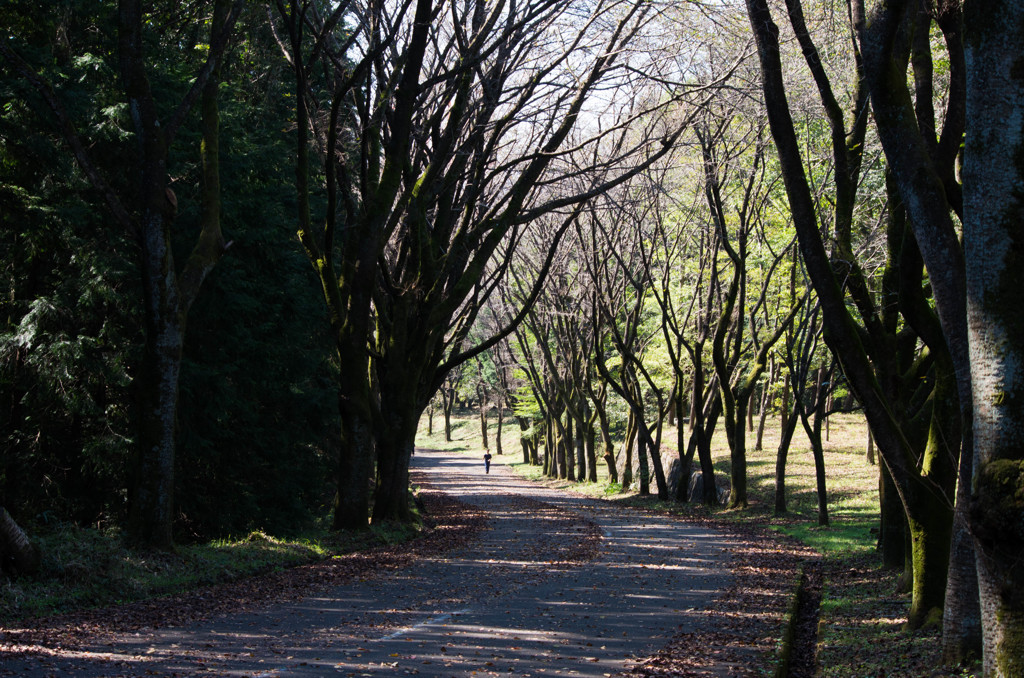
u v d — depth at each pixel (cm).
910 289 1016
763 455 4675
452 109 2138
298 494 2650
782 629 1117
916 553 1059
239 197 2258
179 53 2341
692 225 3556
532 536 2473
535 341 5509
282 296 2434
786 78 2094
